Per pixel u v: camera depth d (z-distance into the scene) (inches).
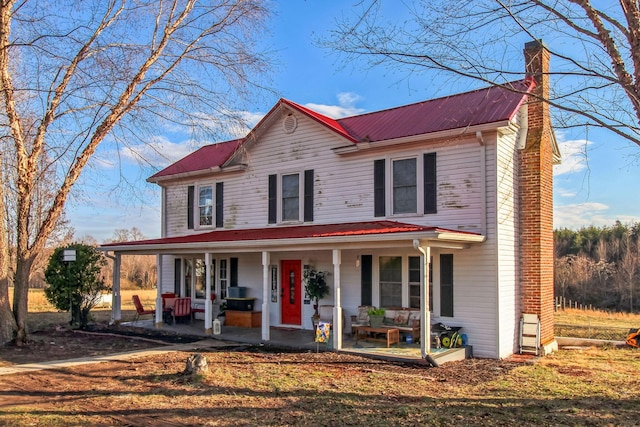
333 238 472.4
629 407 307.4
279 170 650.8
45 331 645.3
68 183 546.6
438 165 517.3
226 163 699.4
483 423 270.7
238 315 662.5
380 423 269.6
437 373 396.5
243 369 402.3
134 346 521.7
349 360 440.1
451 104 582.2
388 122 601.9
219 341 551.5
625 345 581.6
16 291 530.6
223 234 654.5
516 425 268.1
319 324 466.6
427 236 415.5
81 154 548.1
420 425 267.0
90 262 705.6
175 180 777.6
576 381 380.2
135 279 1971.0
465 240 454.9
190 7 543.8
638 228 1857.8
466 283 492.1
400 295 536.7
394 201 547.5
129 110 534.6
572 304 1640.0
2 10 484.7
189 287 770.8
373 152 563.8
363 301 561.9
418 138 515.5
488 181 485.4
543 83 526.9
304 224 618.8
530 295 520.7
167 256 797.2
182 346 517.3
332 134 600.7
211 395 323.3
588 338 625.6
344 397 320.2
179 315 693.9
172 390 336.2
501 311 480.7
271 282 663.8
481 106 531.8
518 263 526.9
